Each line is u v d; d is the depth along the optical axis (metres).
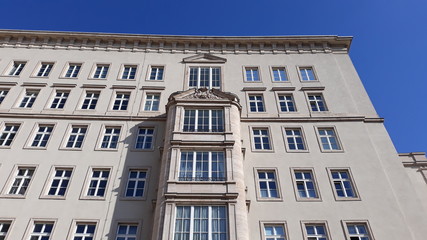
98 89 26.08
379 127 24.05
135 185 20.50
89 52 29.33
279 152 22.31
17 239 17.48
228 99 23.19
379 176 20.94
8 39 29.59
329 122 24.22
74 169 20.78
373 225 18.73
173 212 16.97
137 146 22.67
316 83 27.22
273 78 27.73
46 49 29.25
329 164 21.66
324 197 19.98
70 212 18.70
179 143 20.19
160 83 26.80
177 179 18.50
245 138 23.06
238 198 17.78
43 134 22.88
